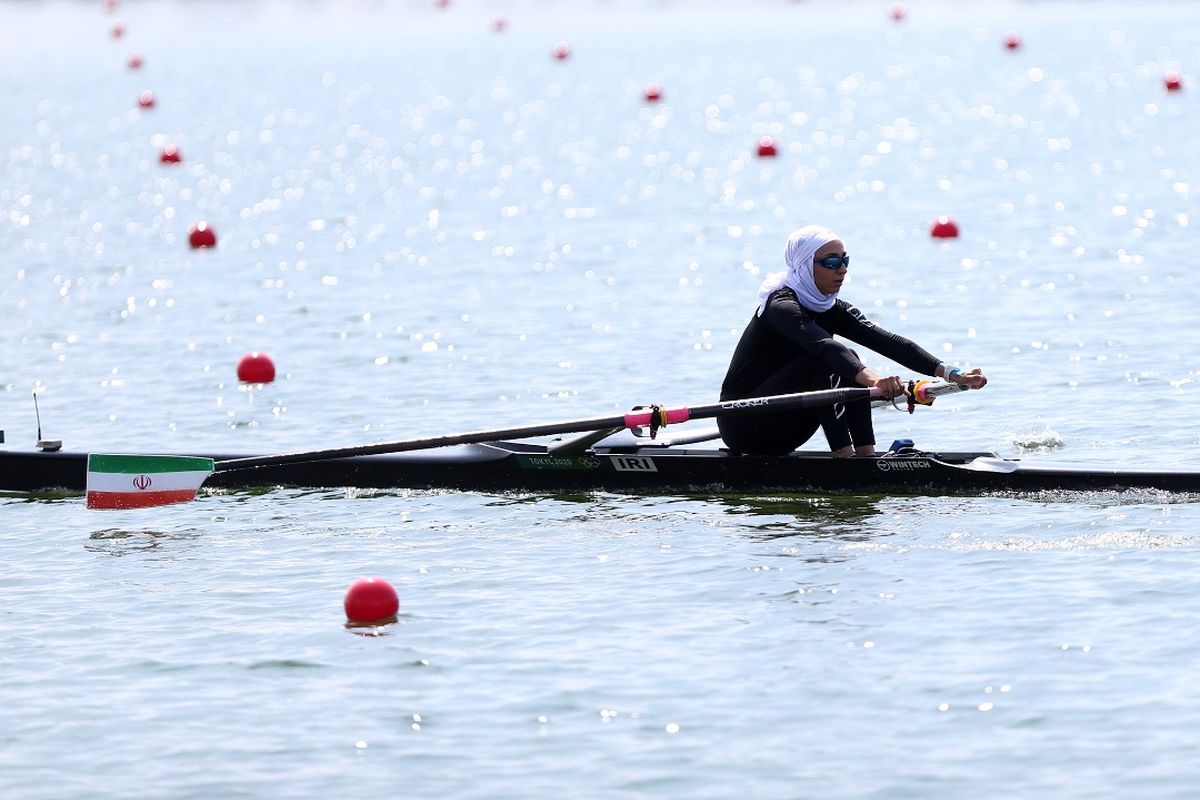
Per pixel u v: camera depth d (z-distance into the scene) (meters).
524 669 30.59
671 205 101.50
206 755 27.48
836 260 40.91
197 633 33.06
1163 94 154.25
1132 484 39.66
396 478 44.44
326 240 92.62
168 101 182.38
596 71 197.62
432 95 179.75
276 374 59.03
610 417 40.41
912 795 25.33
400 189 114.06
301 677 30.61
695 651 31.17
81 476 45.16
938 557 36.03
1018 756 26.44
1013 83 170.38
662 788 25.81
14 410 54.59
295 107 173.12
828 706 28.53
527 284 76.38
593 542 38.59
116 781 26.66
